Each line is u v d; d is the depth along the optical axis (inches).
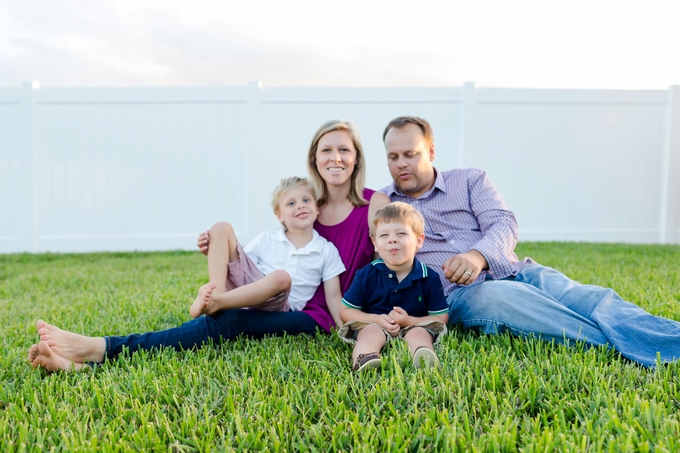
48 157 273.7
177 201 277.0
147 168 275.3
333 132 112.1
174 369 78.6
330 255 110.9
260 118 274.4
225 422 62.6
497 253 101.7
